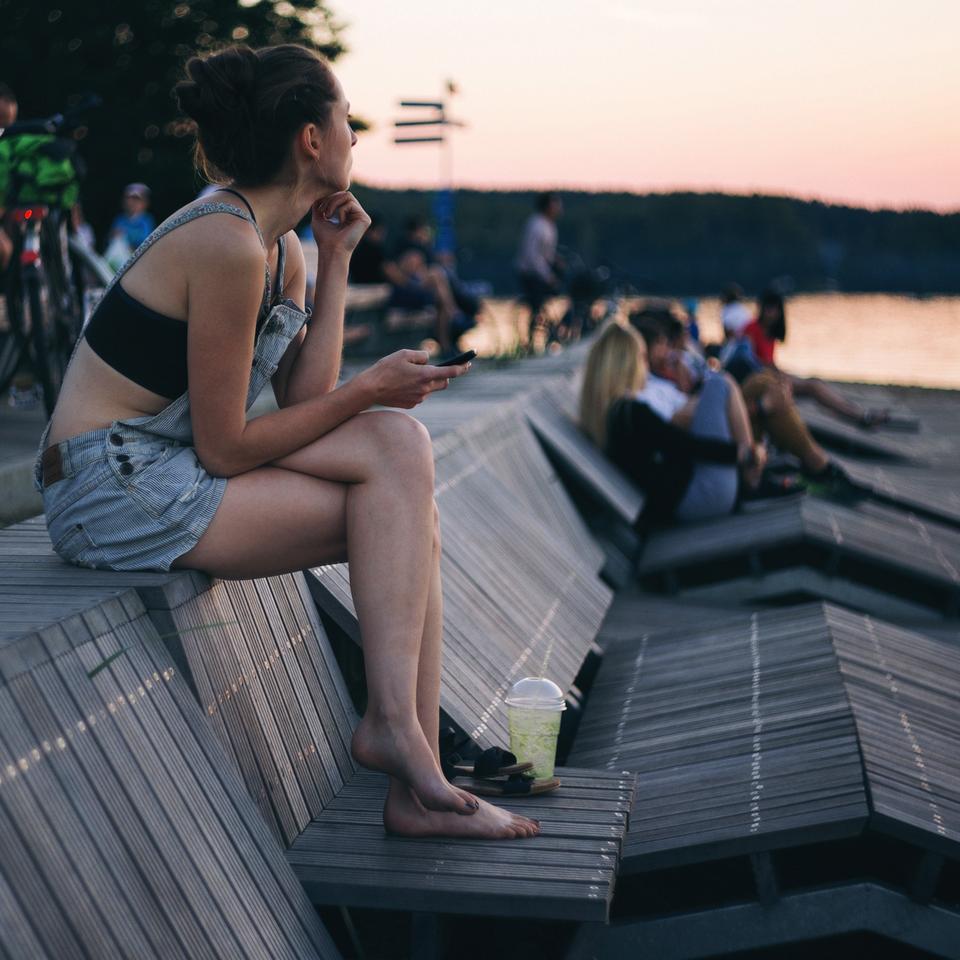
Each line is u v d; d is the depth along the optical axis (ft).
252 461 7.27
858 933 9.23
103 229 104.73
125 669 6.41
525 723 8.29
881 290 237.45
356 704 11.41
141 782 6.07
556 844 7.36
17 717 5.48
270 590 8.58
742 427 21.80
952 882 9.59
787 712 10.66
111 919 5.39
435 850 7.29
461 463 15.62
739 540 19.22
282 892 6.70
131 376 7.19
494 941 8.64
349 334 38.01
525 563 14.57
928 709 10.95
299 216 7.47
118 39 106.11
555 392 24.88
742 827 8.33
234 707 7.38
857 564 20.15
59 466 7.27
